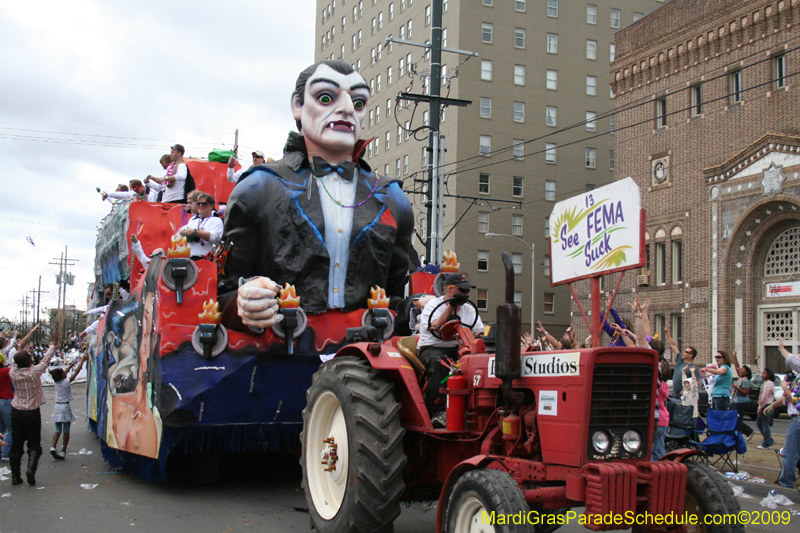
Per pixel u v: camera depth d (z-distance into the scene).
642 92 32.38
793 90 25.83
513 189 48.59
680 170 30.28
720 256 28.09
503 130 48.47
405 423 5.57
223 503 7.16
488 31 48.53
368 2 60.94
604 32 51.41
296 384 7.40
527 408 4.71
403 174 53.31
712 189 28.53
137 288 8.08
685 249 29.84
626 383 4.33
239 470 8.97
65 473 9.04
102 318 10.13
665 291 30.69
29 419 8.28
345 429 5.60
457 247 46.97
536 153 49.06
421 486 5.79
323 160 7.98
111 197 12.29
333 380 5.59
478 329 5.92
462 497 4.36
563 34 50.34
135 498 7.38
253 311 6.91
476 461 4.41
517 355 4.46
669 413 9.35
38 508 6.95
